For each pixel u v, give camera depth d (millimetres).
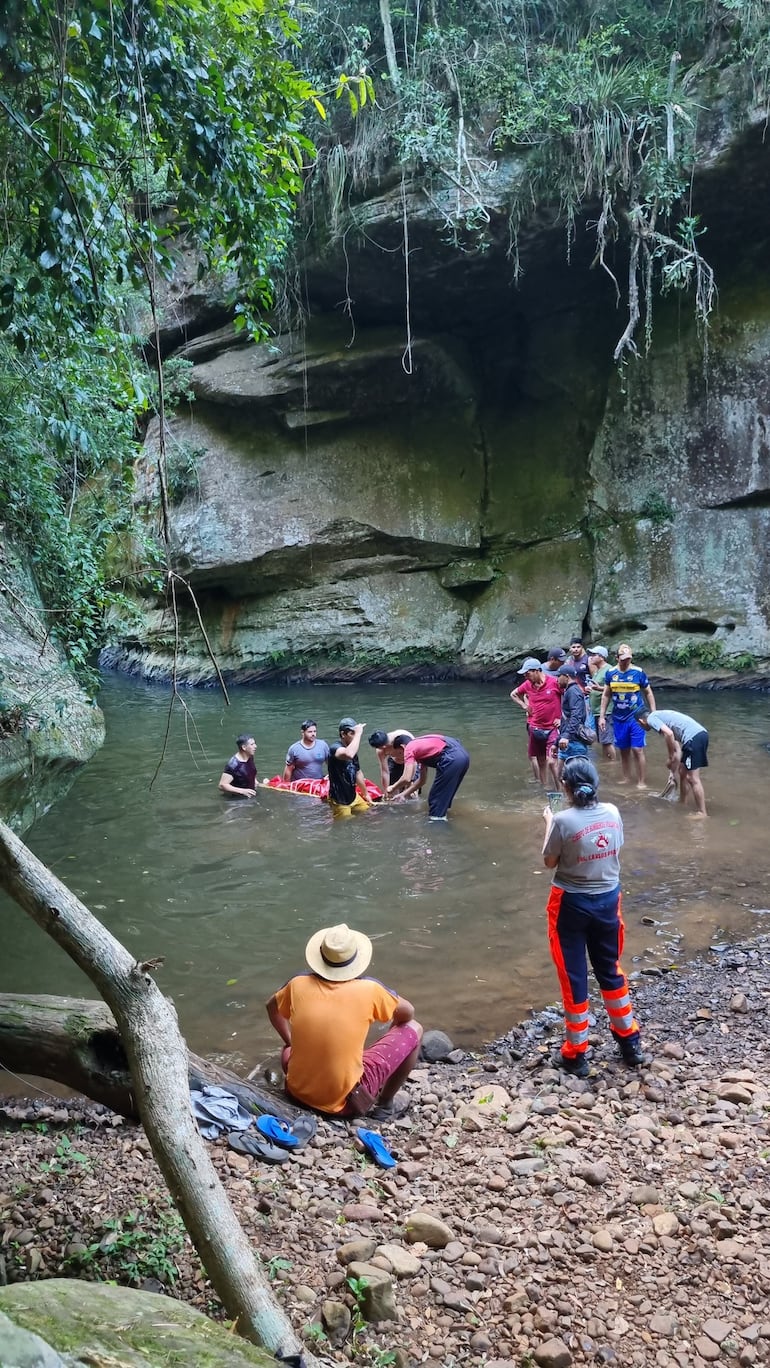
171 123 4793
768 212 16688
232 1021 5332
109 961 3016
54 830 9219
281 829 9164
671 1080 4625
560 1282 3068
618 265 18547
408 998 5652
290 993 4453
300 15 16328
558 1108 4344
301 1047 4363
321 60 16938
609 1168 3762
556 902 4789
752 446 17750
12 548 8695
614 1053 4996
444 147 16125
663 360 18766
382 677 21594
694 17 16109
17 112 4262
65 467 9867
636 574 19297
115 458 10367
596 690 12094
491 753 12523
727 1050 4949
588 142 15984
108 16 4242
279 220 5441
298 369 20141
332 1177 3744
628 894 7211
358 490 21484
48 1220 3400
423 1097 4562
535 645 20203
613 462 19688
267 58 5094
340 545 21547
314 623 21891
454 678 21219
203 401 21453
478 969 6004
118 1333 1906
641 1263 3158
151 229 4773
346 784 9617
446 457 21641
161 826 9344
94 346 8391
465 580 21562
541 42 17406
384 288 19172
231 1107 4160
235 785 10711
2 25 4027
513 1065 4926
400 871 7824
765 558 17781
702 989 5703
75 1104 4668
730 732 13172
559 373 20719
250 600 22625
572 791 4777
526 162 16516
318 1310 2875
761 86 15023
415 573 21891
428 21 17172
